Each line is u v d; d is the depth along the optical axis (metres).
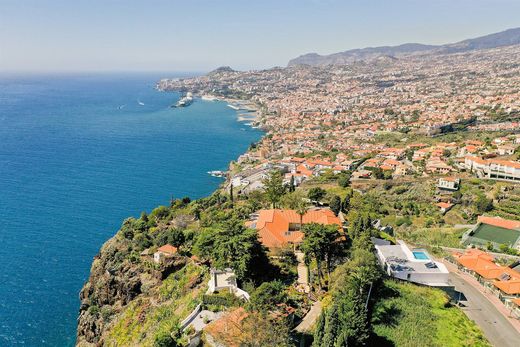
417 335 68.56
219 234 88.00
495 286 86.88
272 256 90.50
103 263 121.88
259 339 58.78
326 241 82.19
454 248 115.94
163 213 156.00
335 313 61.00
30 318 110.81
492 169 179.50
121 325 95.94
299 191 167.88
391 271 84.38
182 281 95.75
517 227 128.12
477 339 69.56
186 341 65.12
